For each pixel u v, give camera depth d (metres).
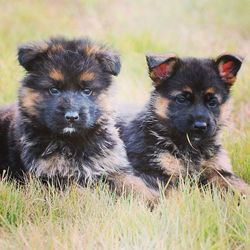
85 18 24.02
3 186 10.13
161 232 8.79
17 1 25.05
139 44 20.03
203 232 8.77
